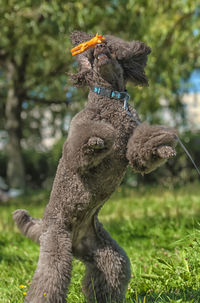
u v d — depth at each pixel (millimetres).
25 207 10000
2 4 9812
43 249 2963
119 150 2850
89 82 3002
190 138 12430
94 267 3221
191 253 3811
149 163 2697
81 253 3252
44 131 18641
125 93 2967
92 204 3010
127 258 3225
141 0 8555
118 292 3137
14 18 10172
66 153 2867
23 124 17812
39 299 2775
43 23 10289
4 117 17141
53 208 3057
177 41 8484
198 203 7535
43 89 14250
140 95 8898
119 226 6383
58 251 2941
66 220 3035
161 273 3791
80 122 2807
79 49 2994
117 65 2975
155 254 4645
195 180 10977
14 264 5090
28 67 13562
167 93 9492
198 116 14656
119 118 2869
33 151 19078
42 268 2881
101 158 2684
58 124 16125
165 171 11992
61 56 10750
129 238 5684
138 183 12508
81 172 2840
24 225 3363
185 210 6934
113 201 8977
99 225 3258
